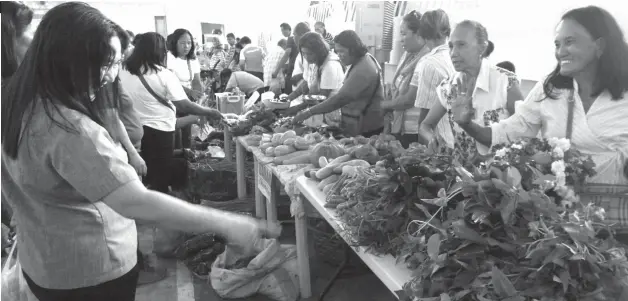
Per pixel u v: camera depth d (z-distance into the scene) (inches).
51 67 47.2
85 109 49.1
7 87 50.7
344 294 113.7
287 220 150.0
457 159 63.7
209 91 348.5
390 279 57.2
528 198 48.6
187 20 495.5
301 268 111.0
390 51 213.8
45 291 54.9
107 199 47.6
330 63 158.6
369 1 212.1
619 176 64.3
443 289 48.2
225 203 166.6
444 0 165.5
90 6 50.0
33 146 48.2
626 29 70.9
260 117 162.7
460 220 49.5
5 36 84.5
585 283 44.6
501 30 140.6
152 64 128.6
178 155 179.3
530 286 44.7
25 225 53.4
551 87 69.3
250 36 507.8
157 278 123.3
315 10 302.4
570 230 45.3
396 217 63.4
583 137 65.7
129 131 117.2
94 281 55.2
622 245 50.3
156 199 48.4
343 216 73.7
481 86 89.9
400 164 64.6
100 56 48.2
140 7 458.3
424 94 114.3
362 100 137.5
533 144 60.5
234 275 112.3
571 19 62.9
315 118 171.6
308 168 110.0
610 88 62.7
